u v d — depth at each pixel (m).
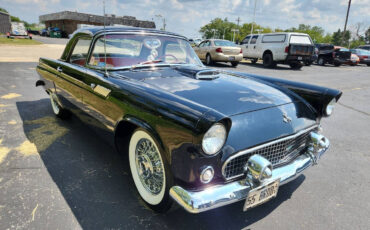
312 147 2.29
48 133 3.62
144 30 3.08
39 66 4.26
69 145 3.27
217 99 2.04
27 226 1.90
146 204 2.17
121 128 2.30
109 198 2.27
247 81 2.71
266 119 2.00
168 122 1.70
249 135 1.85
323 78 10.73
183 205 1.64
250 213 2.17
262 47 14.48
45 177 2.55
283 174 2.00
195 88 2.23
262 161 1.74
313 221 2.10
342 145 3.72
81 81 2.85
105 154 3.06
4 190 2.31
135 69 2.74
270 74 11.11
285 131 2.05
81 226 1.93
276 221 2.08
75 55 3.32
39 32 50.94
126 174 2.65
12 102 5.05
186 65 3.12
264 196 1.87
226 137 1.61
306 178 2.77
